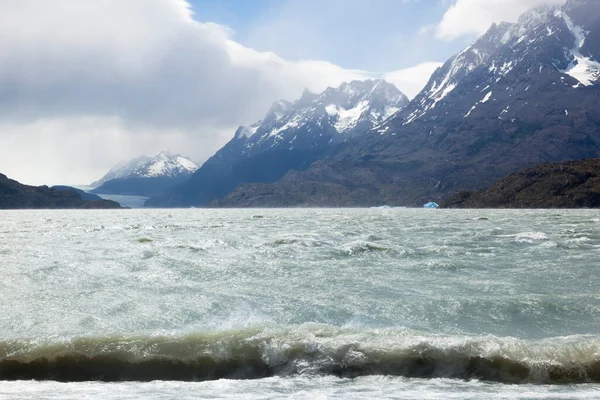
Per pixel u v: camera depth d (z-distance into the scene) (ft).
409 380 35.06
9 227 227.40
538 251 104.47
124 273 79.51
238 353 39.88
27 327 48.14
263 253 102.99
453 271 80.02
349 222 255.09
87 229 205.16
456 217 331.16
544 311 53.36
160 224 250.16
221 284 70.33
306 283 70.74
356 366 37.55
